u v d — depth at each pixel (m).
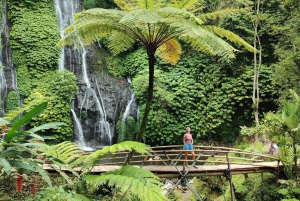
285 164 6.56
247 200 7.12
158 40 5.50
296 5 9.63
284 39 11.01
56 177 5.24
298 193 6.16
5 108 12.15
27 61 13.30
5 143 2.65
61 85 12.70
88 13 5.08
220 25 13.53
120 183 3.21
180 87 13.93
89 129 13.63
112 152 3.74
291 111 6.33
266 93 12.83
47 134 12.00
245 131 10.12
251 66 13.42
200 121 13.40
